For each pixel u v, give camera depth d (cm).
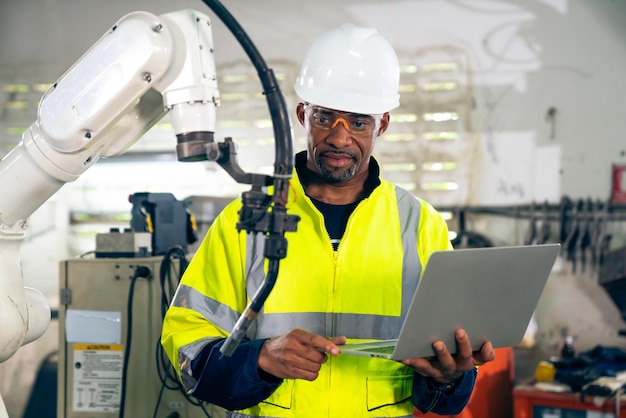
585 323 397
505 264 142
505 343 159
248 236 171
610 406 317
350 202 178
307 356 146
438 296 137
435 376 154
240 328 136
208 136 138
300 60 430
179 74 137
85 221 450
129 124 149
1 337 148
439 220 180
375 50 173
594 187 397
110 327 274
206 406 263
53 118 138
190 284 173
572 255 399
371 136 168
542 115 404
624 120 394
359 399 165
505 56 407
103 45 136
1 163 147
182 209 298
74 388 277
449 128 414
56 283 452
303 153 183
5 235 149
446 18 413
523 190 406
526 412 334
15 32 458
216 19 438
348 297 168
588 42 398
